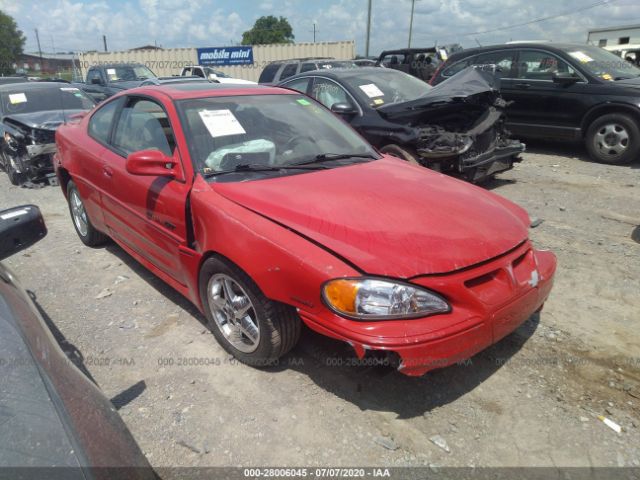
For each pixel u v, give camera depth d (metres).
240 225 2.71
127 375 2.99
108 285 4.18
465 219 2.75
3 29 81.94
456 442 2.46
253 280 2.65
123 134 4.01
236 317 2.95
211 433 2.54
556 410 2.65
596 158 8.12
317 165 3.42
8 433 1.45
